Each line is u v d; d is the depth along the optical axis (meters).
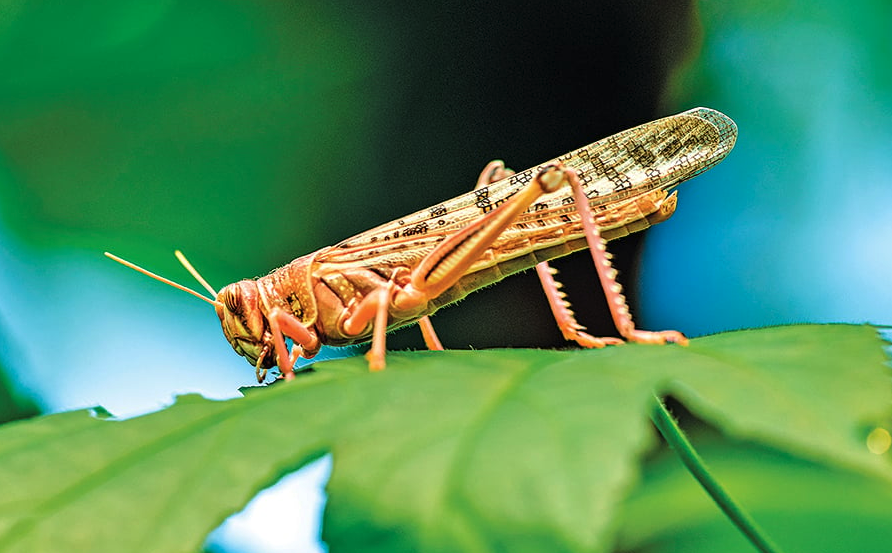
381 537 0.16
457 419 0.19
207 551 0.20
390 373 0.24
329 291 0.30
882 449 0.17
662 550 0.27
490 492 0.16
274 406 0.23
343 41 0.35
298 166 0.35
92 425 0.23
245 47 0.35
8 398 0.33
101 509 0.19
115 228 0.34
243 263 0.35
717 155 0.31
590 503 0.15
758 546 0.25
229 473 0.20
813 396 0.19
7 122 0.33
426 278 0.29
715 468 0.27
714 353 0.23
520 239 0.29
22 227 0.34
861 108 0.35
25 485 0.20
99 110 0.34
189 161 0.34
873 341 0.23
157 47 0.34
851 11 0.35
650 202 0.30
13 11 0.33
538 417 0.19
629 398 0.19
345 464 0.18
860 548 0.26
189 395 0.25
